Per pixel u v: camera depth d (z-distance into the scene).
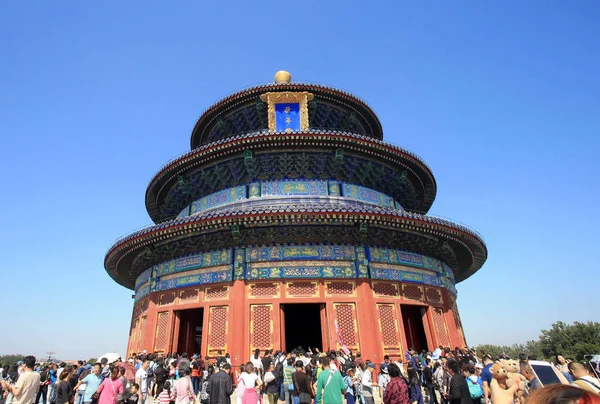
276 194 33.91
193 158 34.38
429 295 31.53
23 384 14.52
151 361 24.17
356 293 27.97
